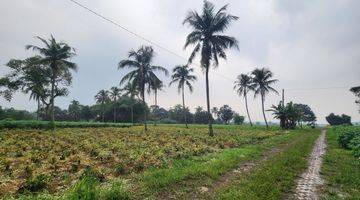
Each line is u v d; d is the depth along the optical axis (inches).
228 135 1529.3
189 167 540.1
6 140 1090.1
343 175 509.4
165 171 496.1
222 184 437.1
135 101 4237.2
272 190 388.5
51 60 1873.8
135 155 683.4
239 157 685.3
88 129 2017.7
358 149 790.5
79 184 334.6
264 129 2455.7
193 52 1464.1
